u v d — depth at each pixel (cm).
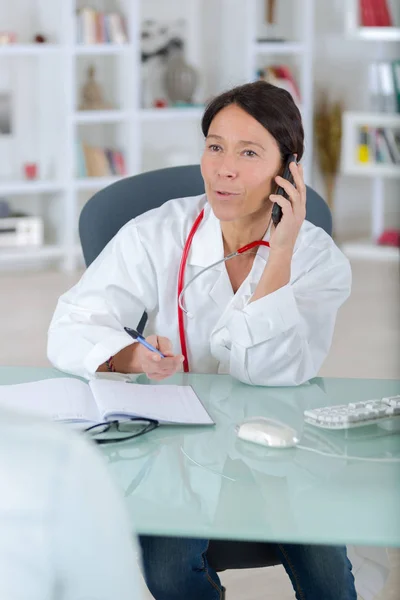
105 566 78
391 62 760
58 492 75
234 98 193
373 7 759
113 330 198
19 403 166
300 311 208
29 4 714
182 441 161
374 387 200
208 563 189
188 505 134
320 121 809
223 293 210
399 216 863
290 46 750
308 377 202
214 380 203
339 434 167
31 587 74
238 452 157
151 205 249
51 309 594
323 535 125
